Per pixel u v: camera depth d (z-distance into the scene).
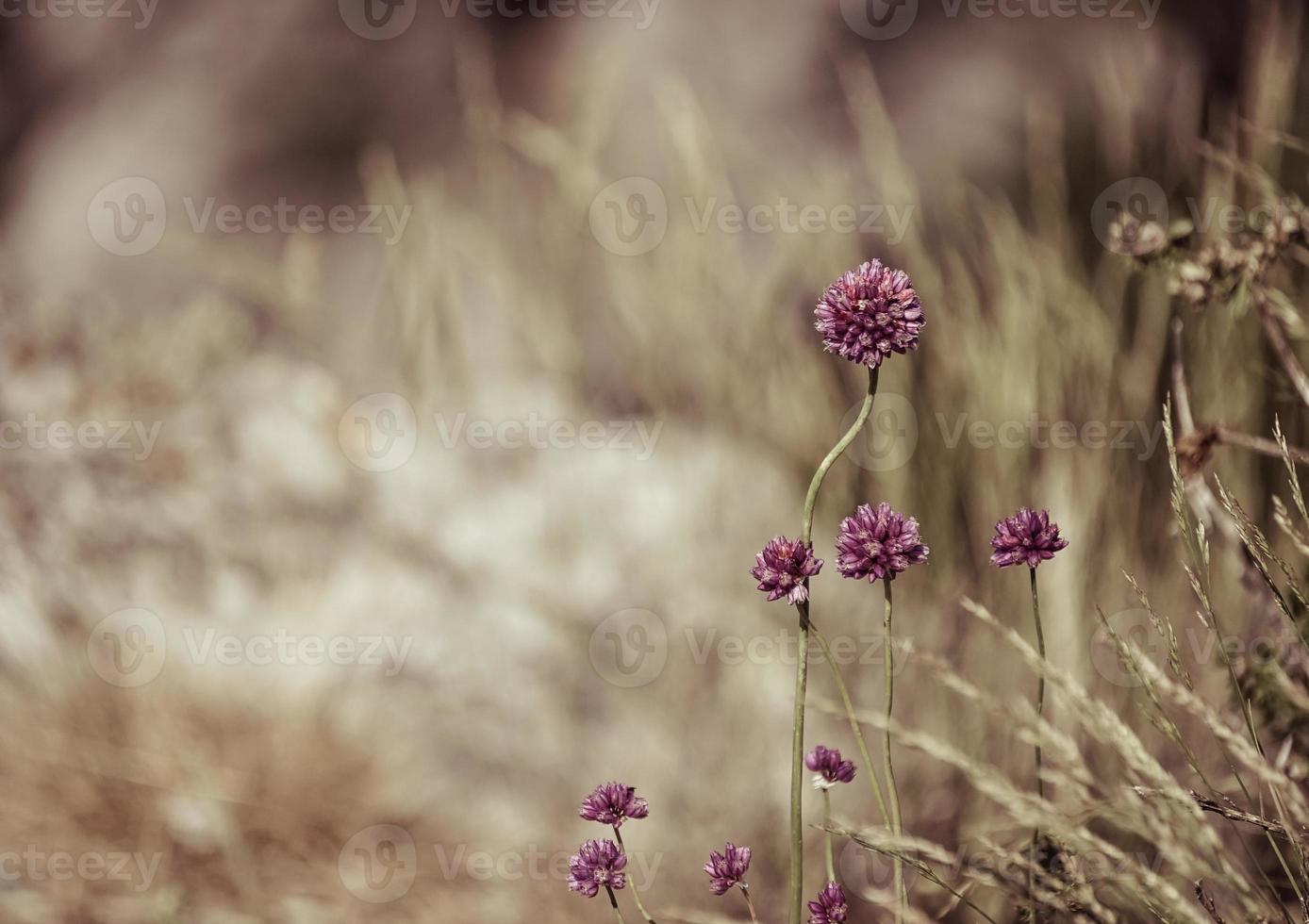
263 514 2.26
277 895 1.94
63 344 2.42
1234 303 1.82
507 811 1.97
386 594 2.16
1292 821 1.76
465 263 2.86
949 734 1.93
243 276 2.97
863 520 1.70
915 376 2.41
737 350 2.53
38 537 2.19
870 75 2.86
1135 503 2.05
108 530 2.22
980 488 2.18
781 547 1.70
